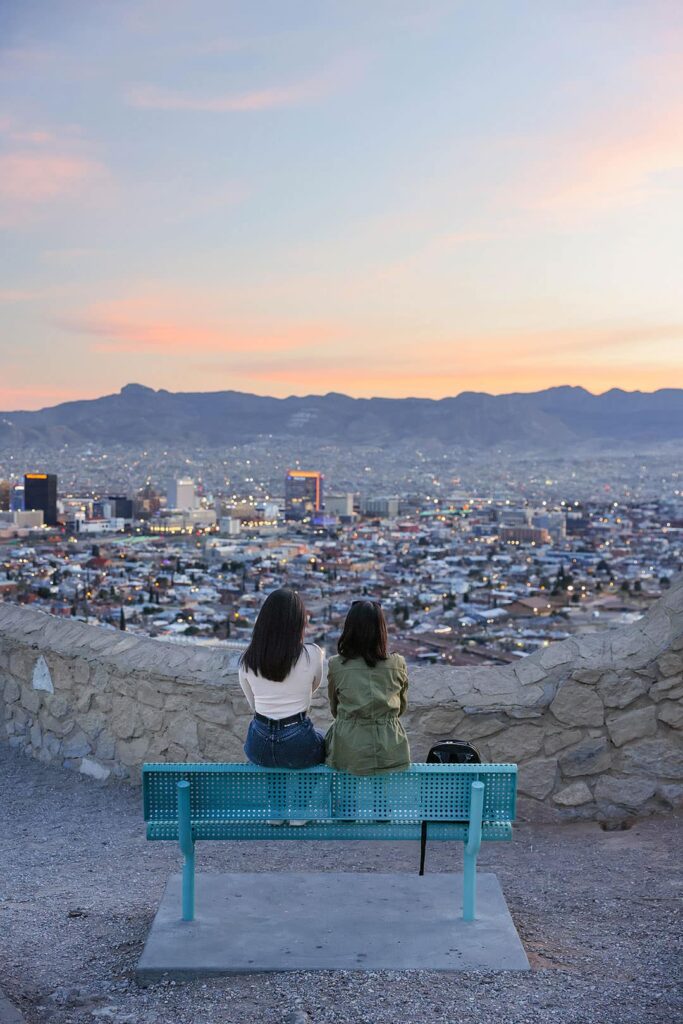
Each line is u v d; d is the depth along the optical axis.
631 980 3.21
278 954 3.42
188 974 3.30
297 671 3.89
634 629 5.97
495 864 5.03
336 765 3.82
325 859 5.21
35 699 7.31
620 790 5.74
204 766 3.84
